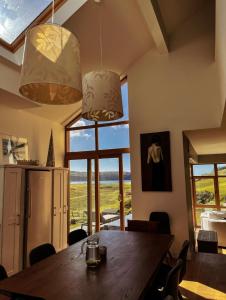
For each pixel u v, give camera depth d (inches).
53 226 189.6
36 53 67.8
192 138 232.1
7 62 148.4
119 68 216.5
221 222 233.0
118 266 82.2
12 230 155.3
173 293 75.9
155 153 201.6
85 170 247.4
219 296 127.0
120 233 133.8
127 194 227.5
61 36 70.6
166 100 204.4
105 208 233.9
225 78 115.9
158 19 165.6
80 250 100.9
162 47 197.2
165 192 196.7
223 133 208.4
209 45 196.9
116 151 234.2
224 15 94.0
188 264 170.2
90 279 71.8
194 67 199.0
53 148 227.0
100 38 174.1
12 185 158.1
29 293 63.4
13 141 189.6
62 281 70.6
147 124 208.2
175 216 191.6
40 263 85.8
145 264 83.9
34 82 66.6
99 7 149.8
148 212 199.6
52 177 194.9
